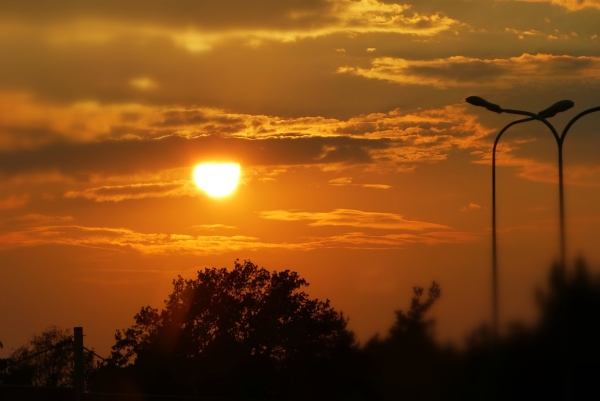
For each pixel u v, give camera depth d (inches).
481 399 2797.7
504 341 2736.2
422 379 3058.6
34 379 4067.4
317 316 5270.7
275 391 4938.5
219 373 5241.1
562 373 2527.1
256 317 5472.4
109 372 4510.3
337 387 3939.5
